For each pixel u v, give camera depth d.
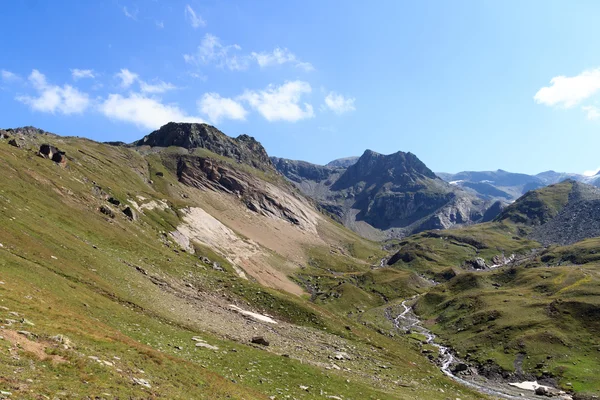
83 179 148.00
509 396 90.56
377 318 181.62
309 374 48.62
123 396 21.45
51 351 23.08
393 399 48.44
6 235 55.31
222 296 92.00
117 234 105.75
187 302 73.69
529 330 133.50
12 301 31.19
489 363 117.50
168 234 174.50
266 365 46.81
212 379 32.19
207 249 193.88
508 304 162.62
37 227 68.25
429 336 156.38
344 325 100.75
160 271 91.19
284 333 76.25
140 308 55.97
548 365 110.88
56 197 101.94
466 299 183.75
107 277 64.81
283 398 36.53
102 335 31.84
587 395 91.38
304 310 98.94
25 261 48.34
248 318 79.44
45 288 42.75
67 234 77.00
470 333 147.50
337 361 65.19
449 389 69.50
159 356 31.92
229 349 49.53
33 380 18.91
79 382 20.84
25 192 89.38
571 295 156.00
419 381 68.81
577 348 118.25
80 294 47.78
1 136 153.38
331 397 41.53
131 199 193.25
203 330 57.62
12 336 22.92
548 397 92.69
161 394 24.08
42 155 138.88
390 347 103.06
